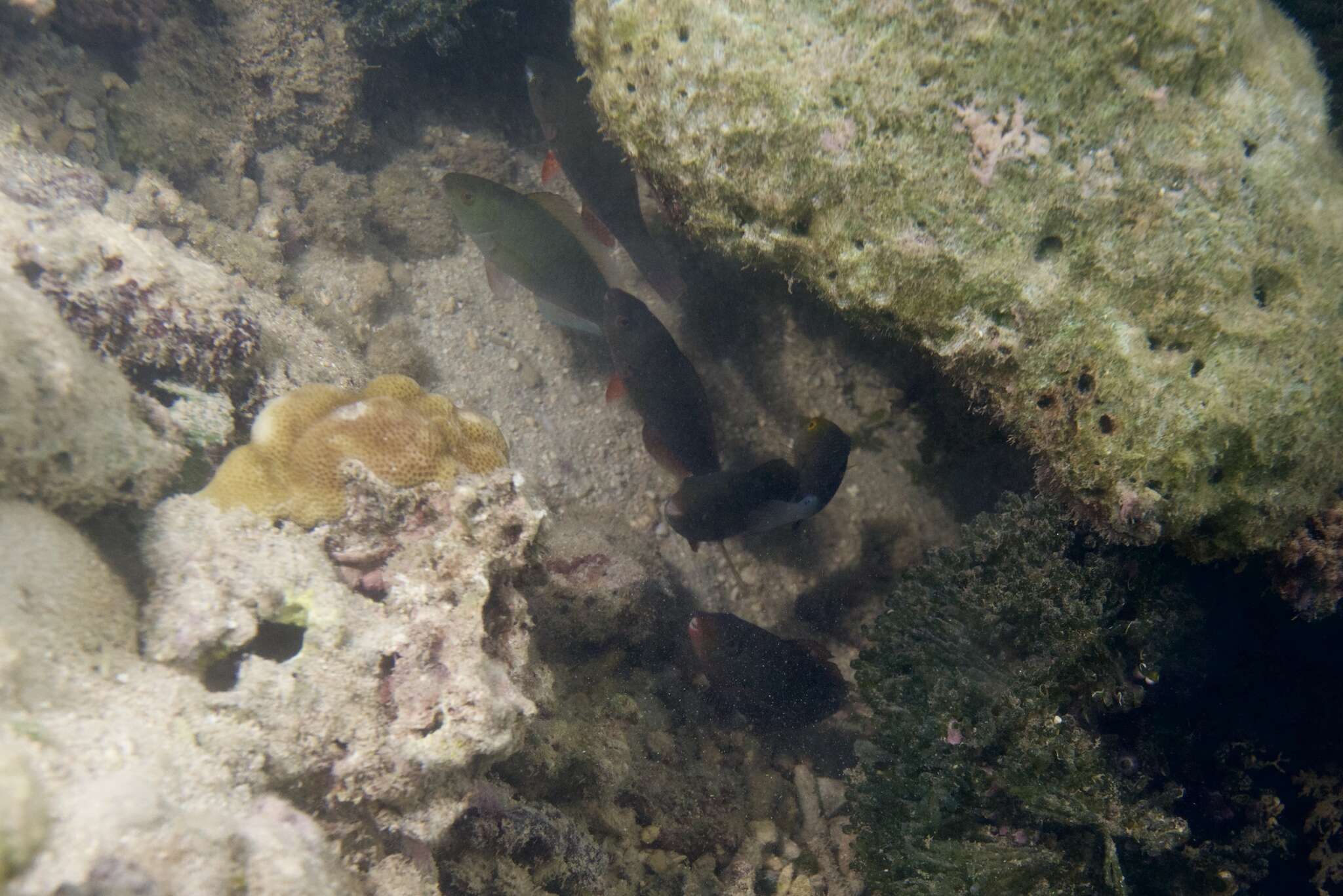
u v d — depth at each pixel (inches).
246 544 63.7
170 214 77.4
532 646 67.9
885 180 66.1
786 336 82.8
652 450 78.0
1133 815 66.6
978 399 68.2
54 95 77.8
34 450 54.8
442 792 63.2
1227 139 65.3
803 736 79.7
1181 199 65.3
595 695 75.2
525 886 65.7
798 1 66.1
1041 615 69.4
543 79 76.4
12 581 50.1
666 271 79.4
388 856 62.7
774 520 75.7
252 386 70.1
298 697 61.0
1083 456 66.4
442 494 65.3
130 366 67.2
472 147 86.4
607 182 77.0
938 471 81.1
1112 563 69.8
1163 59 64.9
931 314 66.7
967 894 67.6
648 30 67.2
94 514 62.3
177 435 65.5
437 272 84.0
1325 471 66.1
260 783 54.9
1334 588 66.3
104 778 42.4
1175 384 65.5
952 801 68.8
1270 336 65.4
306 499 64.9
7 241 66.0
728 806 75.6
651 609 78.0
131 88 80.0
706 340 83.5
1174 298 65.4
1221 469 65.8
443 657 63.7
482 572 65.0
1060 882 67.2
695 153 67.5
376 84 85.1
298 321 76.7
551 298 78.1
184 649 60.7
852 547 82.0
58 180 74.8
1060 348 66.1
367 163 85.6
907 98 65.6
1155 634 69.8
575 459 81.1
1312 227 65.7
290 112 82.8
